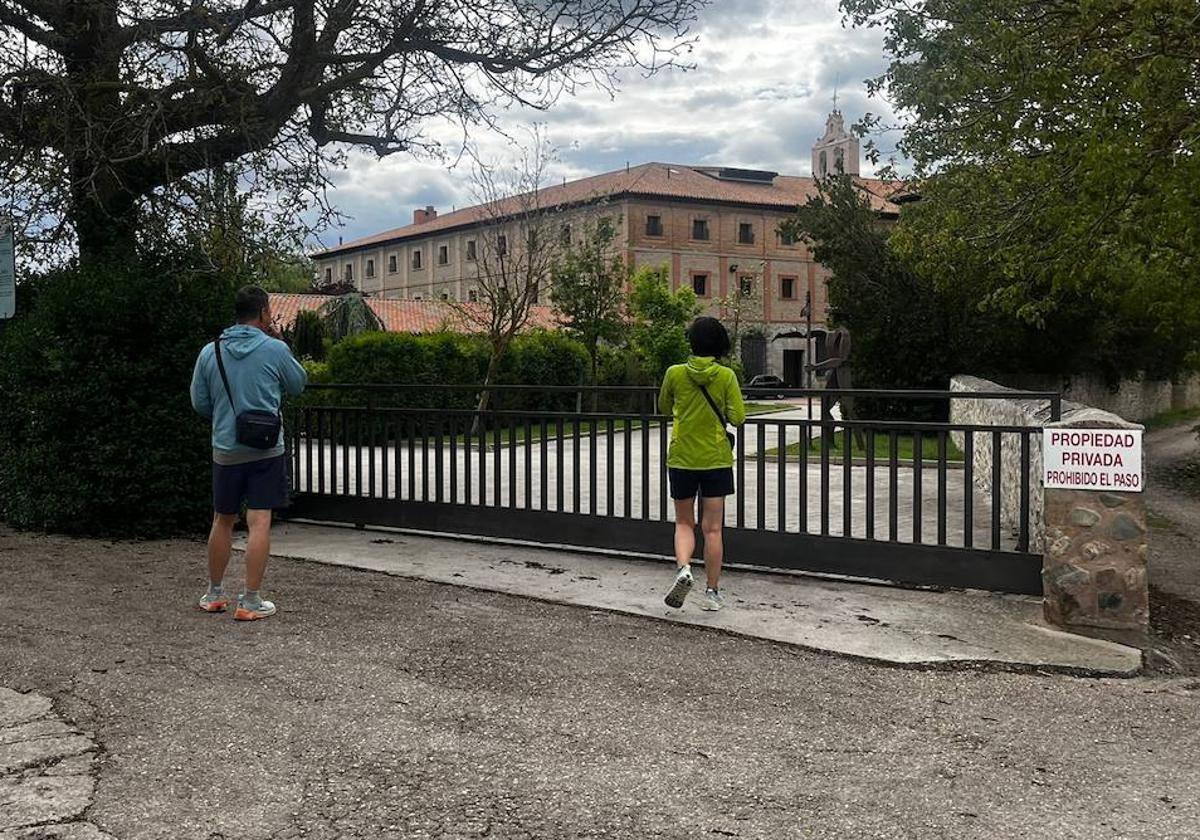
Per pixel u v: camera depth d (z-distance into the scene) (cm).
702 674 504
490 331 2417
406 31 930
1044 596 601
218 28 866
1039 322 1444
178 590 651
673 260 6397
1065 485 588
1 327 899
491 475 1391
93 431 809
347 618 591
